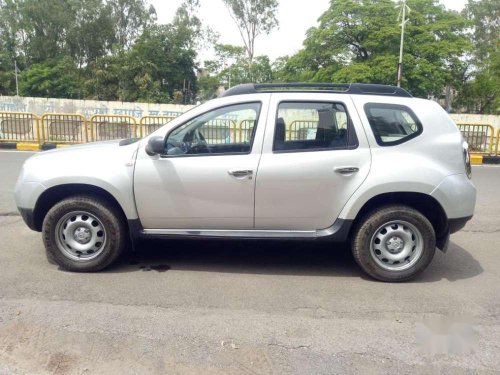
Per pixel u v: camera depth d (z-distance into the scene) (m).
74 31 46.06
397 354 3.01
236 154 4.18
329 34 33.69
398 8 33.75
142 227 4.31
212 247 5.19
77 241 4.33
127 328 3.25
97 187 4.27
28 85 45.81
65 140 17.03
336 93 4.30
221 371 2.77
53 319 3.36
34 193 4.26
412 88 33.22
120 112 21.42
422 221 4.16
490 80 39.66
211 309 3.60
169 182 4.17
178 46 48.34
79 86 46.22
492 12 46.56
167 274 4.35
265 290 4.02
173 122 4.28
